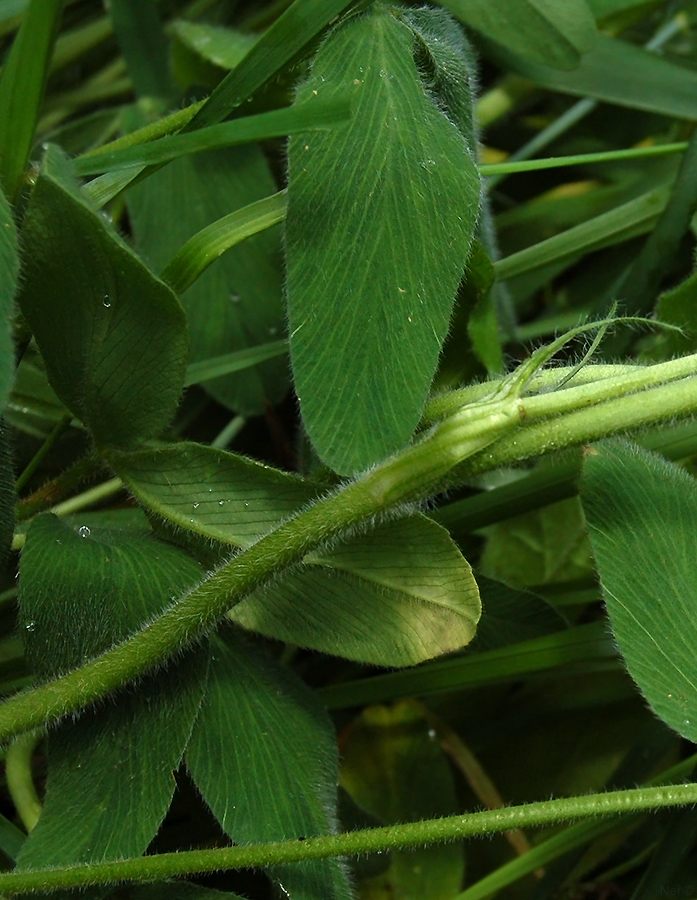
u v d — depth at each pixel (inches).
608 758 9.2
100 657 7.4
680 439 8.5
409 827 7.4
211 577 7.4
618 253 10.2
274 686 7.9
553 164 8.7
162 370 7.4
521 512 8.7
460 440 7.4
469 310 8.1
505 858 9.1
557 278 10.4
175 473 7.6
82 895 7.4
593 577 9.2
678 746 9.0
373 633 7.7
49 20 7.3
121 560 7.6
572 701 9.3
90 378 7.4
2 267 6.9
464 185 7.4
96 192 7.8
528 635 8.5
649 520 7.7
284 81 8.7
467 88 7.9
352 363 7.1
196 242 8.0
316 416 7.1
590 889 9.0
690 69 9.9
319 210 7.3
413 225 7.3
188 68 9.7
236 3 10.7
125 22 9.9
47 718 7.4
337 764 7.9
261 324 9.1
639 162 10.4
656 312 8.5
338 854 7.4
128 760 7.5
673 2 10.4
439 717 9.3
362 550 7.6
